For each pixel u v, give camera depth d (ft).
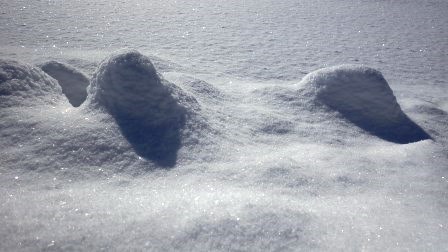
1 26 22.72
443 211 7.35
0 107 8.93
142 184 7.38
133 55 9.57
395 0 43.57
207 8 34.83
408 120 12.29
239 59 19.85
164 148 8.60
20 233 5.05
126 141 8.50
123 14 29.73
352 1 42.11
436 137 11.65
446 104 15.10
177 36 23.98
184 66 16.97
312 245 5.65
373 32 28.68
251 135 10.13
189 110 9.78
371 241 5.89
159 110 9.36
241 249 5.40
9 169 7.29
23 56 15.79
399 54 23.20
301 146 9.93
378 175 8.68
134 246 5.15
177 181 7.55
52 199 6.08
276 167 8.27
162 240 5.30
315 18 32.86
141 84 9.39
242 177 7.86
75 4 32.35
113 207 5.97
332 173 8.45
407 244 5.90
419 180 8.60
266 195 6.98
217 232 5.56
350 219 6.50
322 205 7.01
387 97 12.20
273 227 5.83
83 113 9.21
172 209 5.97
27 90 9.67
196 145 8.88
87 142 8.21
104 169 7.73
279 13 34.27
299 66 19.45
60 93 10.60
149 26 26.20
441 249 5.83
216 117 10.44
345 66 12.84
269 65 19.21
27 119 8.68
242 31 26.71
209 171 8.00
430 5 41.65
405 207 7.31
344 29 29.22
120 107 9.29
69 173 7.44
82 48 19.27
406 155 9.82
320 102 12.44
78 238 5.13
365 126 11.80
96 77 9.78
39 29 22.80
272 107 12.10
